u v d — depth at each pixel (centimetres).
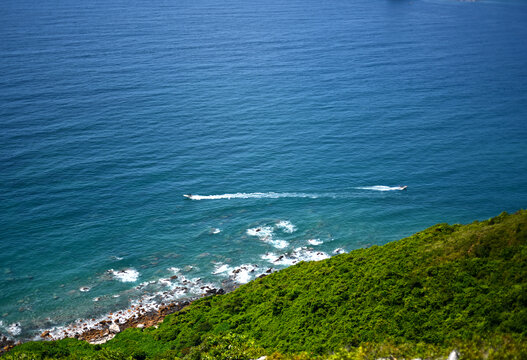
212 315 5928
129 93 16425
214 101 16112
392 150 12631
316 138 13325
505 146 12938
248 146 12738
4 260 7888
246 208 9800
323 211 9725
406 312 4300
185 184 10719
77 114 14250
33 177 10550
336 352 4056
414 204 10056
